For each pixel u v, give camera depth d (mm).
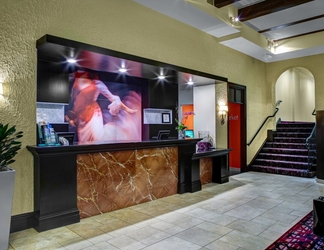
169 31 5527
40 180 3395
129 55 4211
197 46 6211
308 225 3619
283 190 5672
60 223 3531
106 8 4461
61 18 3918
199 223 3686
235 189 5746
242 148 8086
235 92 7715
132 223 3678
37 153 3322
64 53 3801
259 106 8828
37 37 3672
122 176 4355
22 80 3541
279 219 3863
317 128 6543
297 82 12164
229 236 3252
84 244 3016
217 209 4316
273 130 9195
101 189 4078
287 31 7199
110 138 6078
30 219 3541
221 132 7004
